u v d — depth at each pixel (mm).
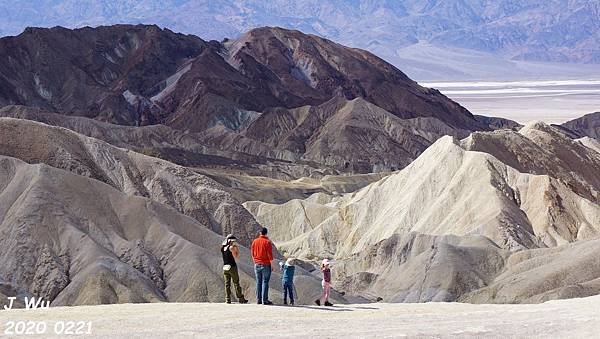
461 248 120312
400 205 160375
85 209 108625
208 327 36938
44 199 106000
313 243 167000
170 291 99875
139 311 42750
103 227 108000
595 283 99875
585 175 189875
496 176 152625
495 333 34750
